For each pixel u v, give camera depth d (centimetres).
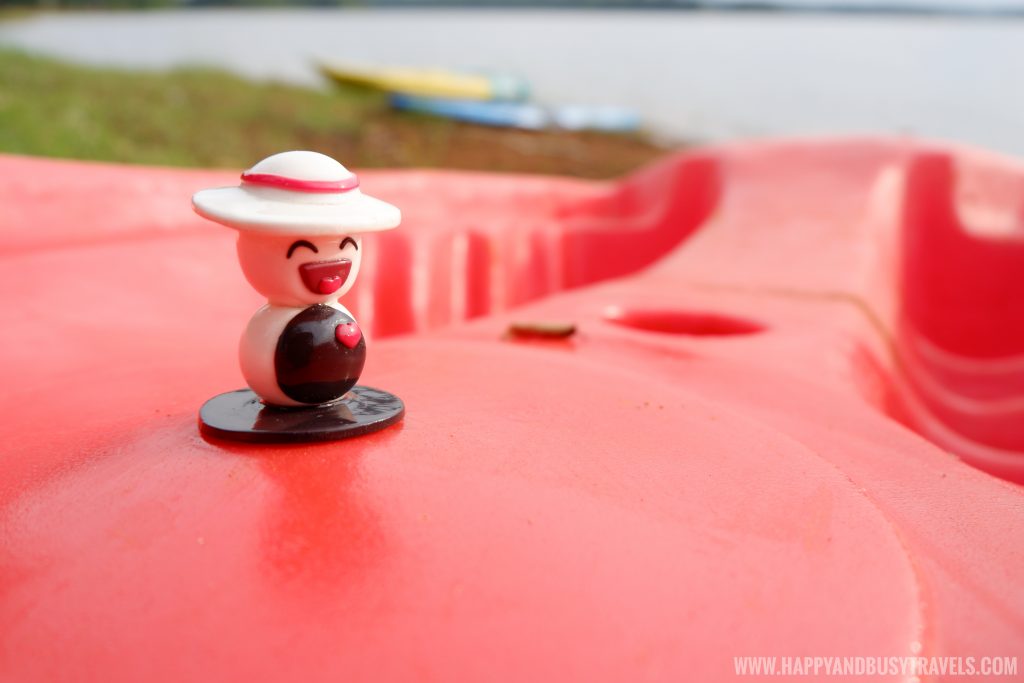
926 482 23
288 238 20
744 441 22
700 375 29
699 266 47
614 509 19
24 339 28
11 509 19
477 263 53
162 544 18
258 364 20
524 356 26
